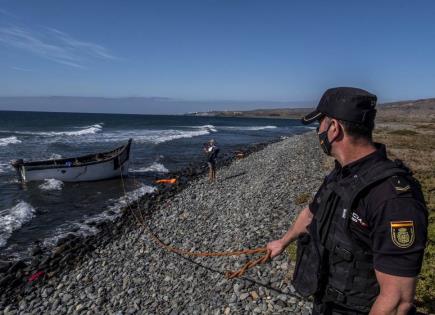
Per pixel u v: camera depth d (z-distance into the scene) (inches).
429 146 1273.4
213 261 356.5
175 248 426.3
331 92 94.8
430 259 275.1
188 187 830.5
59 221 609.9
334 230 92.1
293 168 892.6
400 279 74.7
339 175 97.3
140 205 689.6
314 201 108.5
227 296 276.8
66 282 381.4
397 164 84.9
